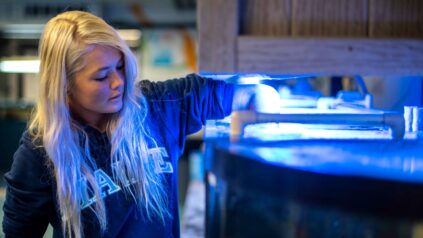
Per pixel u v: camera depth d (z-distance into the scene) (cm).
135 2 390
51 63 85
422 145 67
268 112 79
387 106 109
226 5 58
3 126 443
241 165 59
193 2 400
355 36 60
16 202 96
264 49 59
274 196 56
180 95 103
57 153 89
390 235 50
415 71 60
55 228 101
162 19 483
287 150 62
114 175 94
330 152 62
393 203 49
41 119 92
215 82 99
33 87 536
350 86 141
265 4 60
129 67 90
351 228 52
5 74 529
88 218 93
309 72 59
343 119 75
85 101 87
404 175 51
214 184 64
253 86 94
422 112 81
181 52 560
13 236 98
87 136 93
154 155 100
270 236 57
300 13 60
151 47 559
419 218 49
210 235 66
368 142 69
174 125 103
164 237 99
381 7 60
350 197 51
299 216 55
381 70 60
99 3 375
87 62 83
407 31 61
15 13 415
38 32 463
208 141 68
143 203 96
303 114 75
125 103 93
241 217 60
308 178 53
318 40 59
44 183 95
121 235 95
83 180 92
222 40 59
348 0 60
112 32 86
